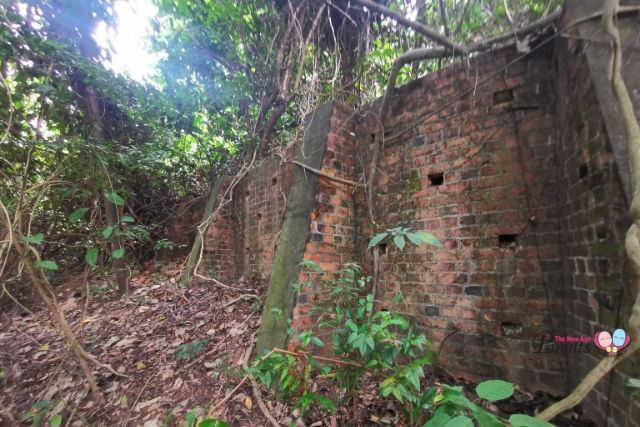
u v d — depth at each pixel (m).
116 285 3.37
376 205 2.66
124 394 1.80
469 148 2.17
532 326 1.83
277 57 3.18
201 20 3.48
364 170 2.78
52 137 1.96
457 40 3.07
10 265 1.91
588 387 0.83
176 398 1.75
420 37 3.39
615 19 1.13
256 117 4.56
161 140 4.19
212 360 2.04
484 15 2.93
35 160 1.93
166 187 4.93
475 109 2.18
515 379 1.84
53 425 1.53
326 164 2.56
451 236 2.16
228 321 2.51
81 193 2.18
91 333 2.49
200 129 4.95
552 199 1.85
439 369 2.07
